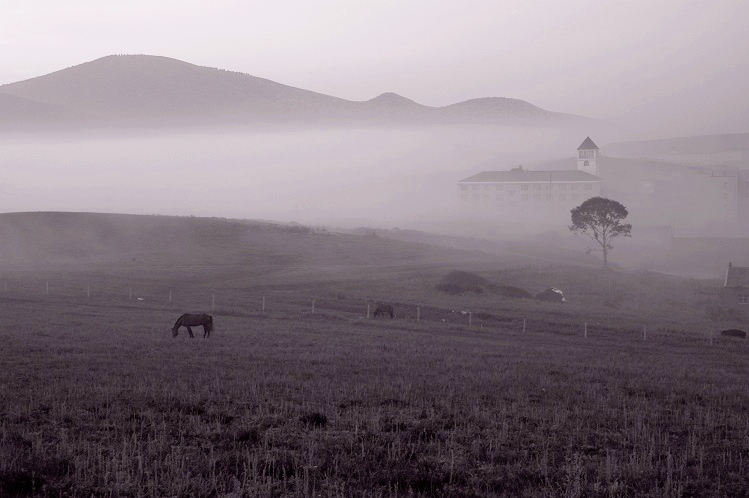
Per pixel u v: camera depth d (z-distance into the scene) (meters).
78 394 23.91
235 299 77.75
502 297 85.88
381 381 28.88
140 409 22.05
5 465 15.57
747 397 28.42
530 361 37.62
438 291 90.06
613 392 28.03
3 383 26.27
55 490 14.67
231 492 14.66
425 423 21.00
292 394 25.05
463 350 42.09
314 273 109.81
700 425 22.28
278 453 17.47
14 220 152.88
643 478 16.44
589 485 15.65
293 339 45.03
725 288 90.69
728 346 52.19
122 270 112.06
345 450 17.97
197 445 18.39
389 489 15.20
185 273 109.94
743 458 18.80
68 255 131.62
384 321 61.12
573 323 62.88
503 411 22.81
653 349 49.66
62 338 41.88
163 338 43.06
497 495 15.30
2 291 78.31
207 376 28.78
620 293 96.69
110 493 14.64
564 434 20.58
